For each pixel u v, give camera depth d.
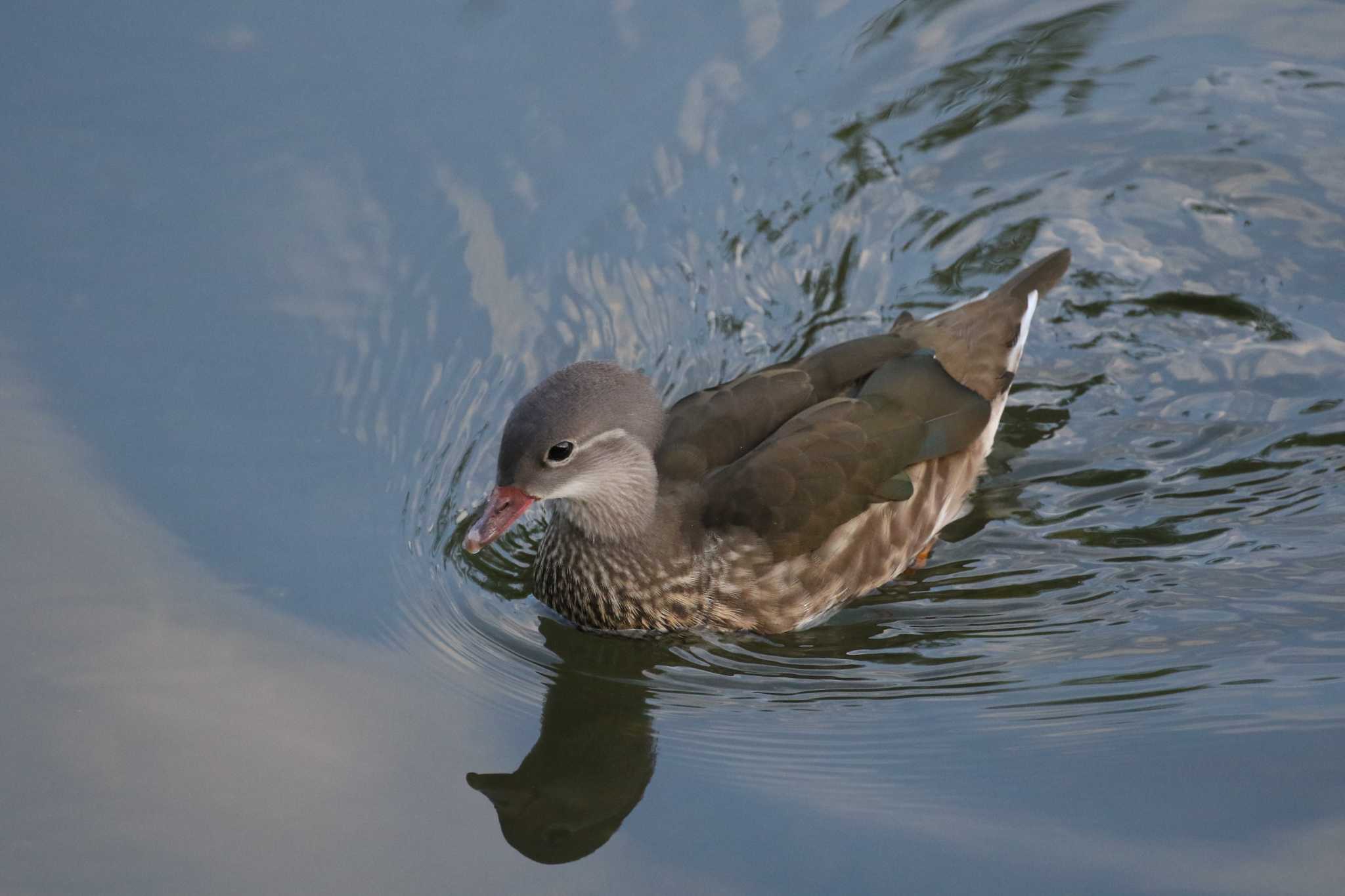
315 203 14.23
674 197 14.81
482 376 13.34
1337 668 10.71
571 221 14.46
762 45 16.17
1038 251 14.69
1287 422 13.16
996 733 10.45
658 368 13.59
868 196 15.15
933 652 11.31
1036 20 16.62
